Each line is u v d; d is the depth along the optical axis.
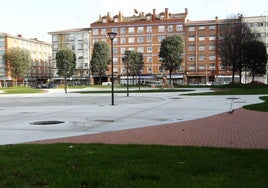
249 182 5.58
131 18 114.50
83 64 115.00
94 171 6.43
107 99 33.75
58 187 5.53
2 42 115.44
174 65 87.62
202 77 102.81
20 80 117.94
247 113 18.20
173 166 6.72
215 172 6.27
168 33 105.50
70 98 36.88
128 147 9.02
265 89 50.16
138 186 5.45
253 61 69.31
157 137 11.08
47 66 135.25
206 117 16.88
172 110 20.84
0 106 26.59
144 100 31.42
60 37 117.62
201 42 102.81
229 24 67.50
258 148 8.80
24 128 13.84
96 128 13.62
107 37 111.50
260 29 103.94
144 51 107.88
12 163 7.20
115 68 110.25
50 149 8.79
